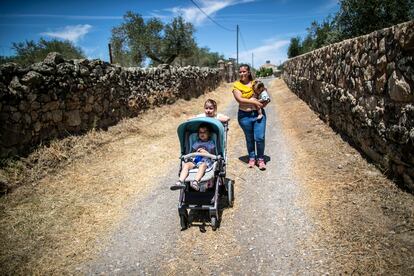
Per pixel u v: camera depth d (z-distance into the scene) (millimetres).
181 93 14359
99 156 6828
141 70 10750
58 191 5254
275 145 7484
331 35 14883
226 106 14516
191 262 3494
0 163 5258
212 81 21109
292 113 11203
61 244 3910
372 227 3711
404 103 4133
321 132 7902
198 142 4648
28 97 5883
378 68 4926
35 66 6184
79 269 3479
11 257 3656
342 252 3379
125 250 3779
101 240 3990
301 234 3809
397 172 4523
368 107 5418
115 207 4820
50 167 5895
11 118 5512
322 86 9109
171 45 29469
